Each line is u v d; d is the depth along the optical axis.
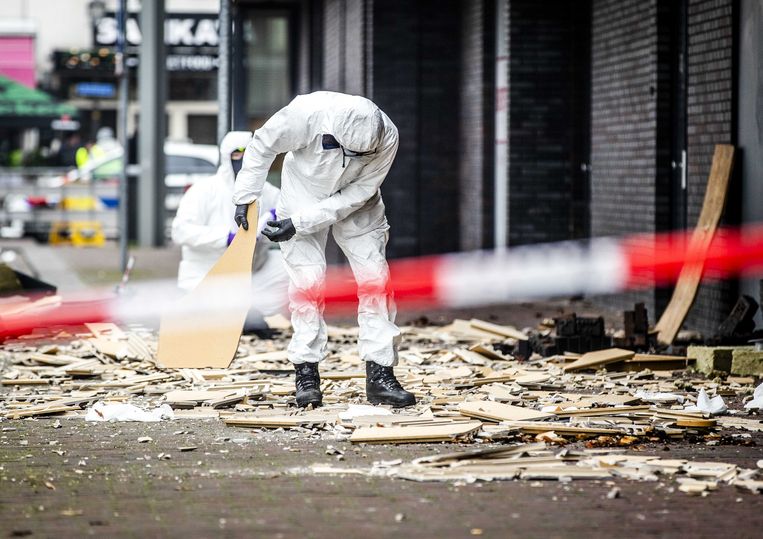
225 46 34.88
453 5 49.84
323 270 21.48
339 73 57.81
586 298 40.09
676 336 29.00
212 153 72.88
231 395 22.19
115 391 23.45
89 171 73.00
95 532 14.09
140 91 63.38
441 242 50.31
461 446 18.41
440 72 50.00
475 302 39.97
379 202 21.48
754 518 14.56
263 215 30.34
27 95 86.00
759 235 29.14
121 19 46.91
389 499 15.39
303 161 20.84
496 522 14.41
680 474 16.52
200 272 30.27
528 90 42.56
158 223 64.19
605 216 38.28
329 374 24.33
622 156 36.66
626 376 24.86
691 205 32.16
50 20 112.44
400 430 18.91
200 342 22.83
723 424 19.83
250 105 74.62
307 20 69.75
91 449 18.36
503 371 25.22
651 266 34.00
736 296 30.06
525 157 42.66
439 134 50.12
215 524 14.38
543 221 42.69
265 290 30.23
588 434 18.91
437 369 25.50
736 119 30.19
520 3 42.41
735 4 30.02
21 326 31.03
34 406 21.81
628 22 36.09
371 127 20.16
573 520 14.47
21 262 54.91
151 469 17.06
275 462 17.44
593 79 39.28
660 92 33.84
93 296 37.94
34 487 16.09
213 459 17.66
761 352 24.95
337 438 19.03
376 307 21.33
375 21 49.69
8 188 71.81
